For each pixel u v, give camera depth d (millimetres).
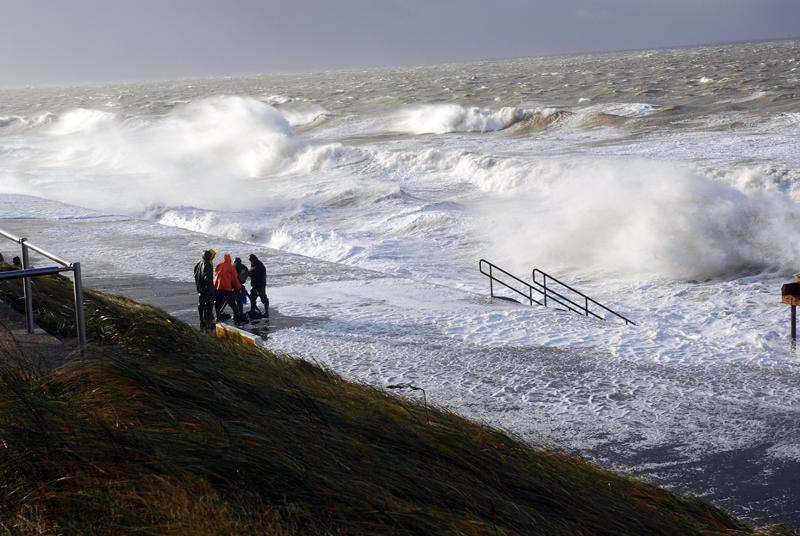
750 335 21266
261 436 6621
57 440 5941
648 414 15430
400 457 7457
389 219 46656
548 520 7234
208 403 7566
